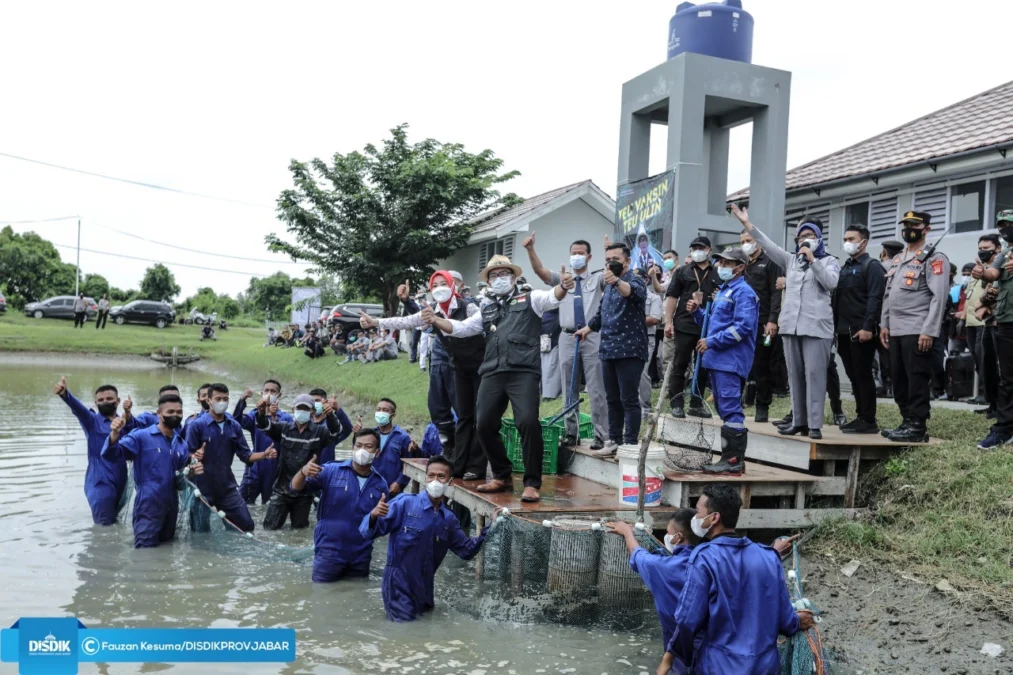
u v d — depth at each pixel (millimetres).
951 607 5711
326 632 6051
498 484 7527
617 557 6219
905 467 7539
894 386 8102
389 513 6332
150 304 46094
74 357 34469
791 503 7492
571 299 8625
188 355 36875
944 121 15125
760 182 12453
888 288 8094
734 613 4477
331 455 9562
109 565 7613
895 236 14062
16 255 58500
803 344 7824
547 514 6770
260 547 8086
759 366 9156
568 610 6309
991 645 5270
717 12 12203
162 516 8312
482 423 7293
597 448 8359
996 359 8594
